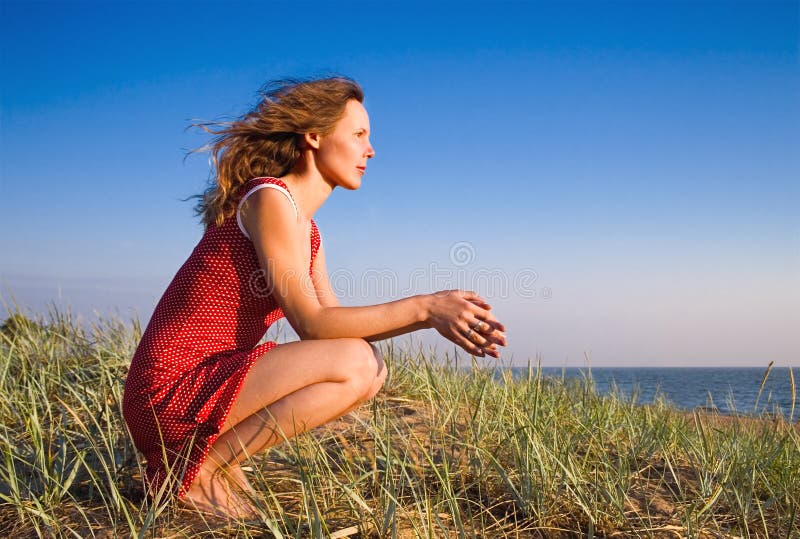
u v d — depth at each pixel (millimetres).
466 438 2756
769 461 2787
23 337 4285
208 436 1962
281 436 2014
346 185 2238
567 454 2455
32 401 2996
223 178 2096
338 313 2012
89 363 4188
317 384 2004
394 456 2449
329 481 2170
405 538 1865
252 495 1998
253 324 2166
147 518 1740
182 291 2041
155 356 1998
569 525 2135
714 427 3354
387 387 4164
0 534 1972
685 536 2119
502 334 1912
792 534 2191
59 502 2168
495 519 2080
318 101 2141
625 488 2504
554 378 4277
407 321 1988
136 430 2049
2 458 2588
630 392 4555
